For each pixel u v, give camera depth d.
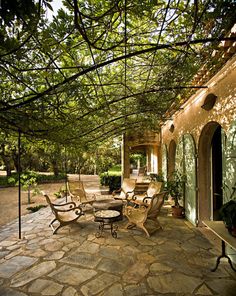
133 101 4.13
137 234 4.60
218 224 3.11
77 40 2.18
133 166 25.16
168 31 2.33
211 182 5.04
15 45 1.57
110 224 4.96
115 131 6.27
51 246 3.98
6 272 3.07
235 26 2.24
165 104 4.43
